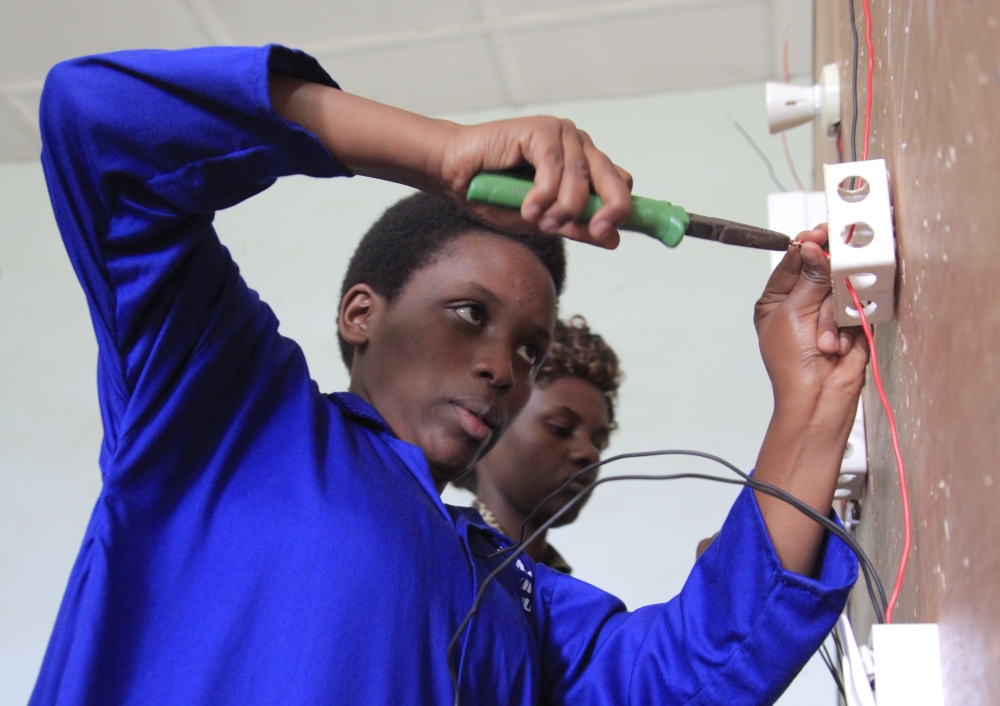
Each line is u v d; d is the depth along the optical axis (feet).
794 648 2.37
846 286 2.37
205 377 2.33
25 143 9.11
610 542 6.75
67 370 8.20
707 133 8.26
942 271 1.83
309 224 8.48
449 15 7.74
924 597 2.18
